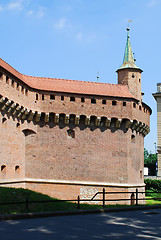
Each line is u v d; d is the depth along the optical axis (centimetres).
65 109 4253
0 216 1828
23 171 4059
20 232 1512
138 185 4644
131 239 1438
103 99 4422
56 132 4281
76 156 4303
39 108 4162
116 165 4419
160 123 7200
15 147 3850
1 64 3531
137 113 4647
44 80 4369
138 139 4853
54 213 2058
